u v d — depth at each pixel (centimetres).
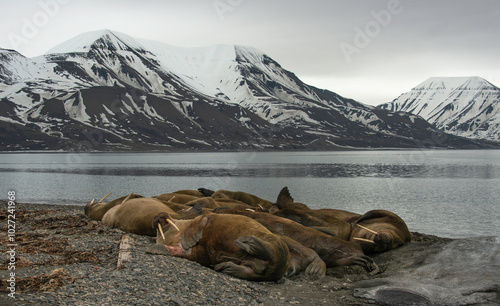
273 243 959
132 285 856
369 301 884
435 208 4172
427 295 908
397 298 895
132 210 1480
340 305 864
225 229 1039
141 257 1053
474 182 7794
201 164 15575
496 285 912
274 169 12175
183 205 1658
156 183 7194
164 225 1241
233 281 955
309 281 1030
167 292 838
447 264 1075
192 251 1086
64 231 1441
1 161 17938
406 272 1087
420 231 2906
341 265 1175
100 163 16288
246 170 11581
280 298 887
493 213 3809
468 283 949
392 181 7969
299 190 6119
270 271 955
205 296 845
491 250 1108
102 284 847
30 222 1689
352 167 13438
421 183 7538
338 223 1417
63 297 757
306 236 1230
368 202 4662
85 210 1911
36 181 7600
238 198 2306
